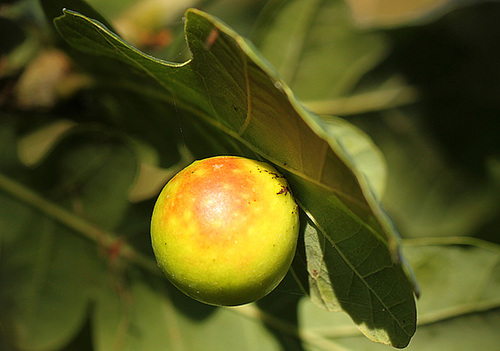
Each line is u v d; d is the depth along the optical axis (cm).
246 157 17
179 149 19
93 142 19
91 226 20
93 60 18
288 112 15
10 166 20
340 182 15
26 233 20
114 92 19
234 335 20
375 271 16
